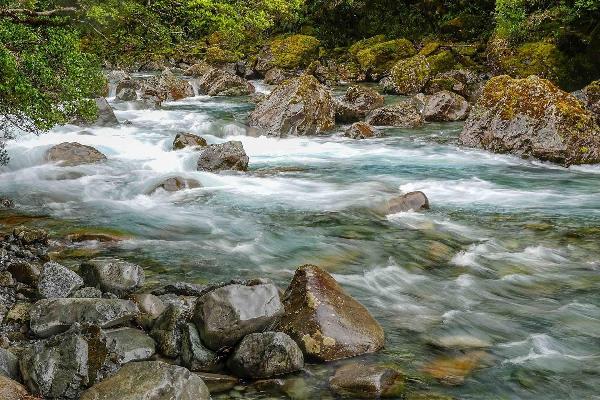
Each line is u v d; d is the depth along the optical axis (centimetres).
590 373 479
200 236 809
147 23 1010
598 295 638
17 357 439
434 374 465
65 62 830
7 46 787
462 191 1093
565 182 1160
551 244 798
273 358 448
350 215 912
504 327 558
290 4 1322
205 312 468
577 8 2211
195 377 402
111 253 726
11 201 953
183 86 2480
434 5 3125
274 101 1744
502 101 1435
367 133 1650
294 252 751
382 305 602
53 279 559
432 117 1888
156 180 1086
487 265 722
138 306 518
